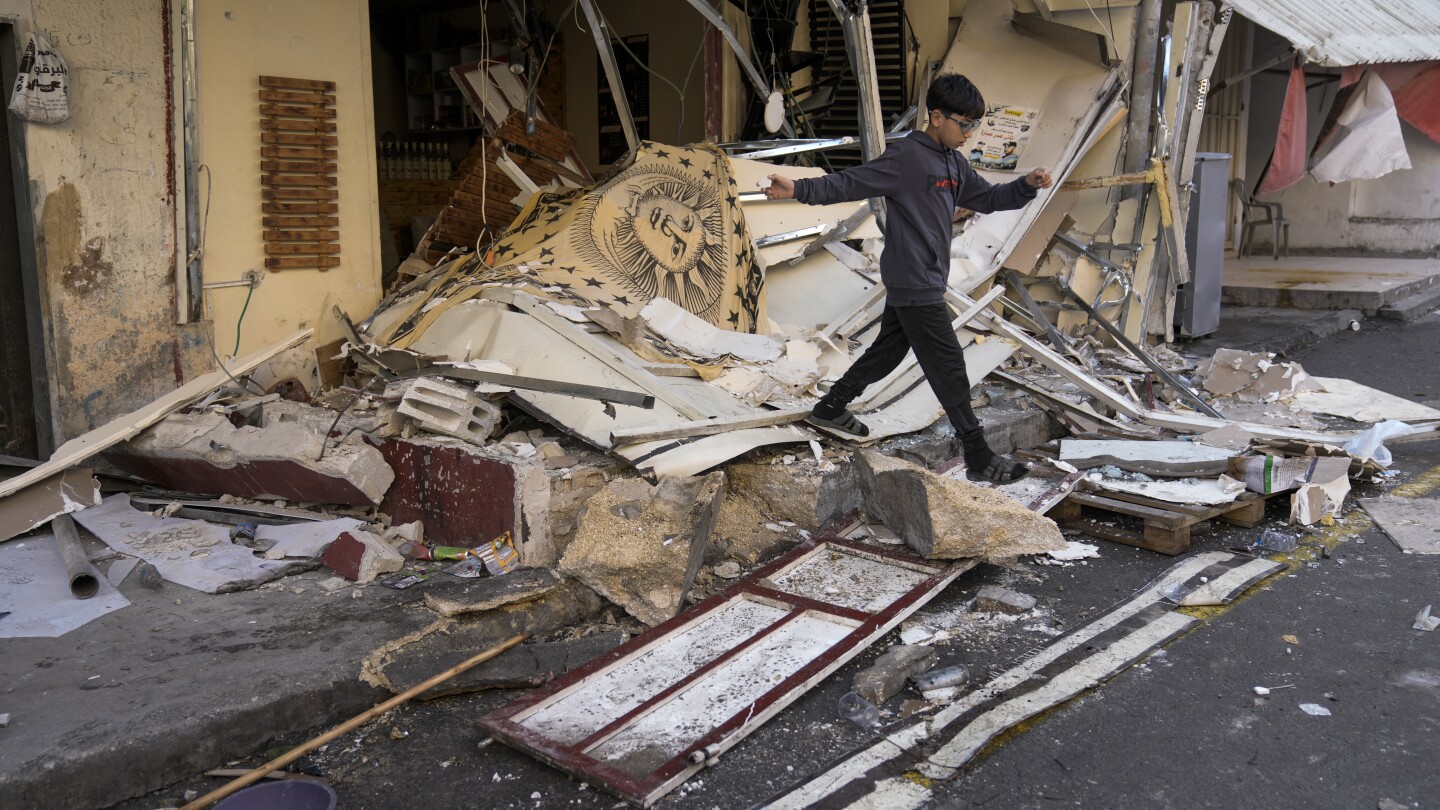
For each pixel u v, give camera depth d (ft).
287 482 16.20
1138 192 29.50
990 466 16.78
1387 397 25.59
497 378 16.61
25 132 16.84
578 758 10.37
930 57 34.47
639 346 18.21
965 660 13.06
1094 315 27.91
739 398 17.99
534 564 14.52
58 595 13.66
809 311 24.41
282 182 20.17
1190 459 18.72
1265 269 46.34
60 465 16.01
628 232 20.86
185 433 16.76
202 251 19.08
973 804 10.09
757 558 15.56
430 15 37.22
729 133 31.53
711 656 12.60
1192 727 11.38
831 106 34.94
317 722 11.41
